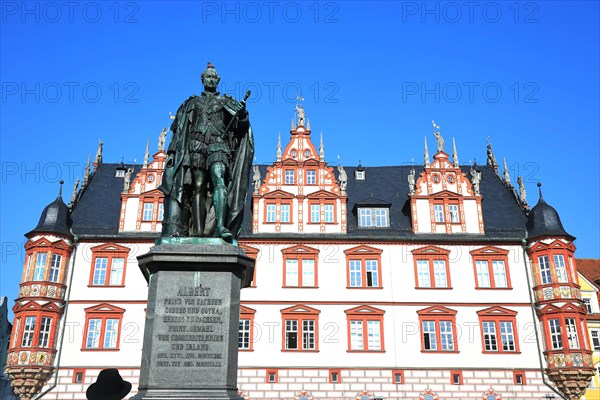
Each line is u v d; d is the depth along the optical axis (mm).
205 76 10375
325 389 36438
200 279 8336
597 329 44344
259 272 38875
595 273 50250
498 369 37281
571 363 36406
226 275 8406
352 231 40688
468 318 38500
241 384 36344
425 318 38312
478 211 41500
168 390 7695
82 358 36906
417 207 41594
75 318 37844
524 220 42375
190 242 8805
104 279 38938
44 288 37500
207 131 9828
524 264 40000
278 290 38531
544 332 37969
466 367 37250
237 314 8305
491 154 50250
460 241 40188
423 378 36969
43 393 36031
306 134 43281
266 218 40531
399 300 38656
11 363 36000
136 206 40875
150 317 8156
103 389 7055
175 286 8266
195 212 9539
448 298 38875
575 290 38281
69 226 40219
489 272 39750
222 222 9203
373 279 39312
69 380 36438
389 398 36406
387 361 37188
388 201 43969
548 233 39250
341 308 38375
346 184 45875
